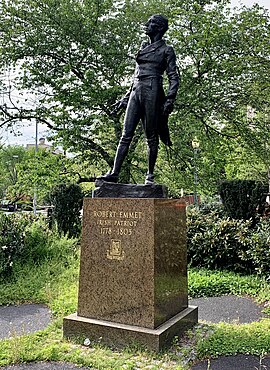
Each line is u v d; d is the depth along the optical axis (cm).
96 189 525
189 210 1192
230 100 1470
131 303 479
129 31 1507
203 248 976
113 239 500
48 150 1612
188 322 531
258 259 860
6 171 3859
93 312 500
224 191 1315
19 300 703
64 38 1487
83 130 1447
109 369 406
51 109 1502
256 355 450
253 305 688
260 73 1398
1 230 877
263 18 1373
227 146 1630
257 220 1238
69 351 454
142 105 532
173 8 1470
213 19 1405
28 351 448
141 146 1556
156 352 444
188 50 1384
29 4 1527
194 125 1477
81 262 515
